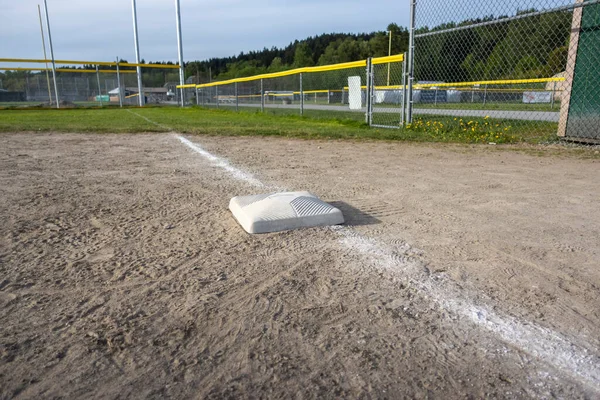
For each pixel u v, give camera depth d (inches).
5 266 72.6
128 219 99.8
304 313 57.4
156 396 42.2
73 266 72.8
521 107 585.9
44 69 971.3
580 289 63.9
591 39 221.6
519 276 68.4
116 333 52.9
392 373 45.5
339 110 603.8
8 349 49.6
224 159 192.2
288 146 240.2
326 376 45.1
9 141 261.1
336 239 85.5
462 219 99.0
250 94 919.7
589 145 230.5
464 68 571.8
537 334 52.4
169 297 61.9
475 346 50.3
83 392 42.8
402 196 121.3
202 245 82.6
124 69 1041.5
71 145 243.0
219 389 43.1
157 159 191.9
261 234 88.7
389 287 64.8
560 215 102.1
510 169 165.6
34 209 108.0
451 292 63.1
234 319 56.1
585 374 45.3
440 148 230.5
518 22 304.0
